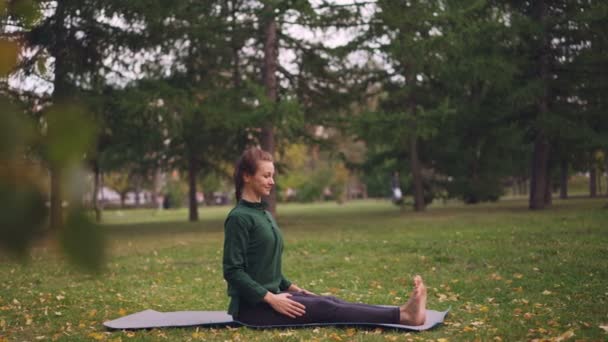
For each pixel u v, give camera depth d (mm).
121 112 15945
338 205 45188
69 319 5625
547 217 16750
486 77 19703
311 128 21141
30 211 547
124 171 26328
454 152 28766
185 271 9281
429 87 24875
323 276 8406
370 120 17469
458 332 4590
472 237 12164
